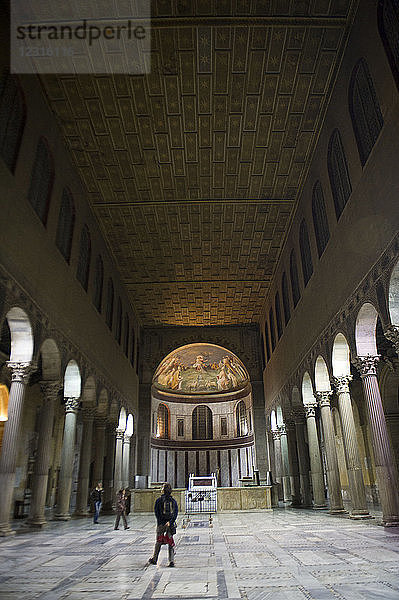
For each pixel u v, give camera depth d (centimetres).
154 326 3238
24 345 1245
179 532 1330
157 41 1252
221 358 4012
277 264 2461
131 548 987
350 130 1309
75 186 1714
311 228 1761
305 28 1237
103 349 2084
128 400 2703
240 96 1441
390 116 1045
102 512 2197
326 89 1424
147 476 2861
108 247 2223
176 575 682
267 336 2919
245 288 2717
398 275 1051
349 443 1463
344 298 1384
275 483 2609
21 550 955
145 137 1578
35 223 1294
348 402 1480
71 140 1571
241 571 697
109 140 1583
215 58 1312
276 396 2617
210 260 2394
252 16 1200
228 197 1902
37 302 1289
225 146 1636
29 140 1270
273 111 1501
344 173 1421
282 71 1361
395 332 1052
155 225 2069
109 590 593
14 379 1217
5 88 1149
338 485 1636
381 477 1187
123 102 1440
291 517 1658
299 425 2150
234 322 3216
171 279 2569
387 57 1048
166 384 4138
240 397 4066
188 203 1928
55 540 1126
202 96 1435
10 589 604
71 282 1620
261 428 3020
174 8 1175
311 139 1616
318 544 944
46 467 1427
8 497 1152
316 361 1717
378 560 739
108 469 2312
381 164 1098
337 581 605
